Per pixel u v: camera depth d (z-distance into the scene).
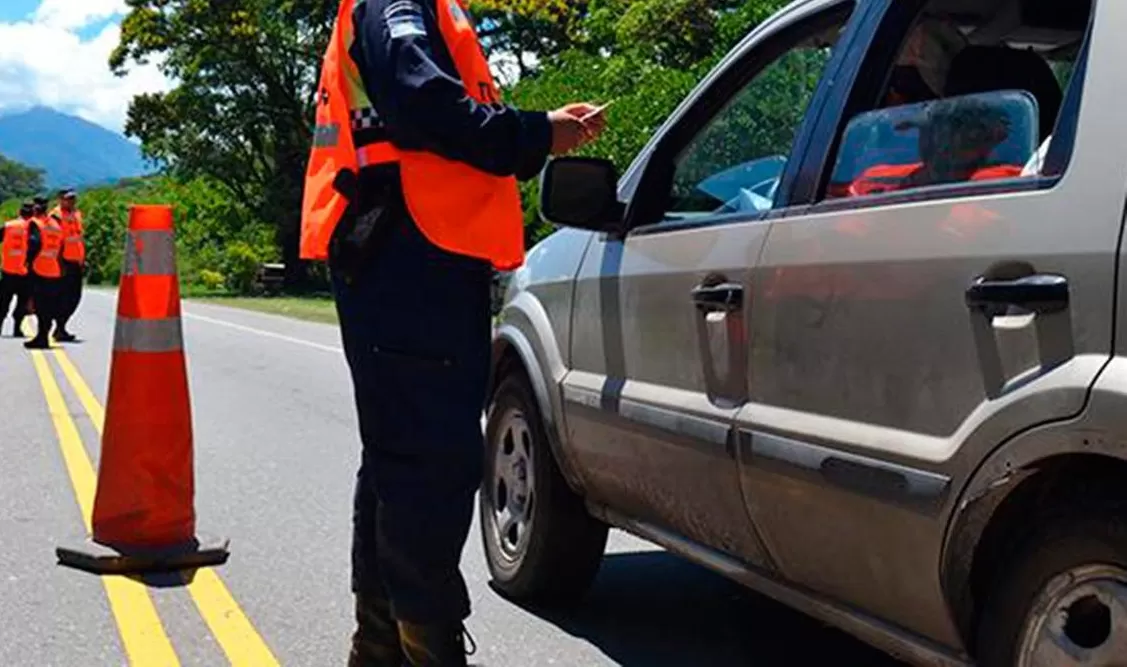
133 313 5.58
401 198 3.18
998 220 2.74
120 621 4.79
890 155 3.20
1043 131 3.10
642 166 4.36
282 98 44.59
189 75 44.31
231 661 4.41
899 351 2.95
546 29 42.69
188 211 51.84
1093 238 2.51
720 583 5.33
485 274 3.27
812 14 3.81
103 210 65.38
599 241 4.46
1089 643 2.52
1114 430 2.39
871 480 2.97
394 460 3.26
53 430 9.34
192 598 5.11
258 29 42.56
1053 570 2.59
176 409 5.59
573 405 4.43
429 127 3.05
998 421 2.65
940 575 2.83
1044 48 3.60
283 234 46.12
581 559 4.83
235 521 6.46
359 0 3.23
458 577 3.36
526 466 4.97
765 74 3.97
